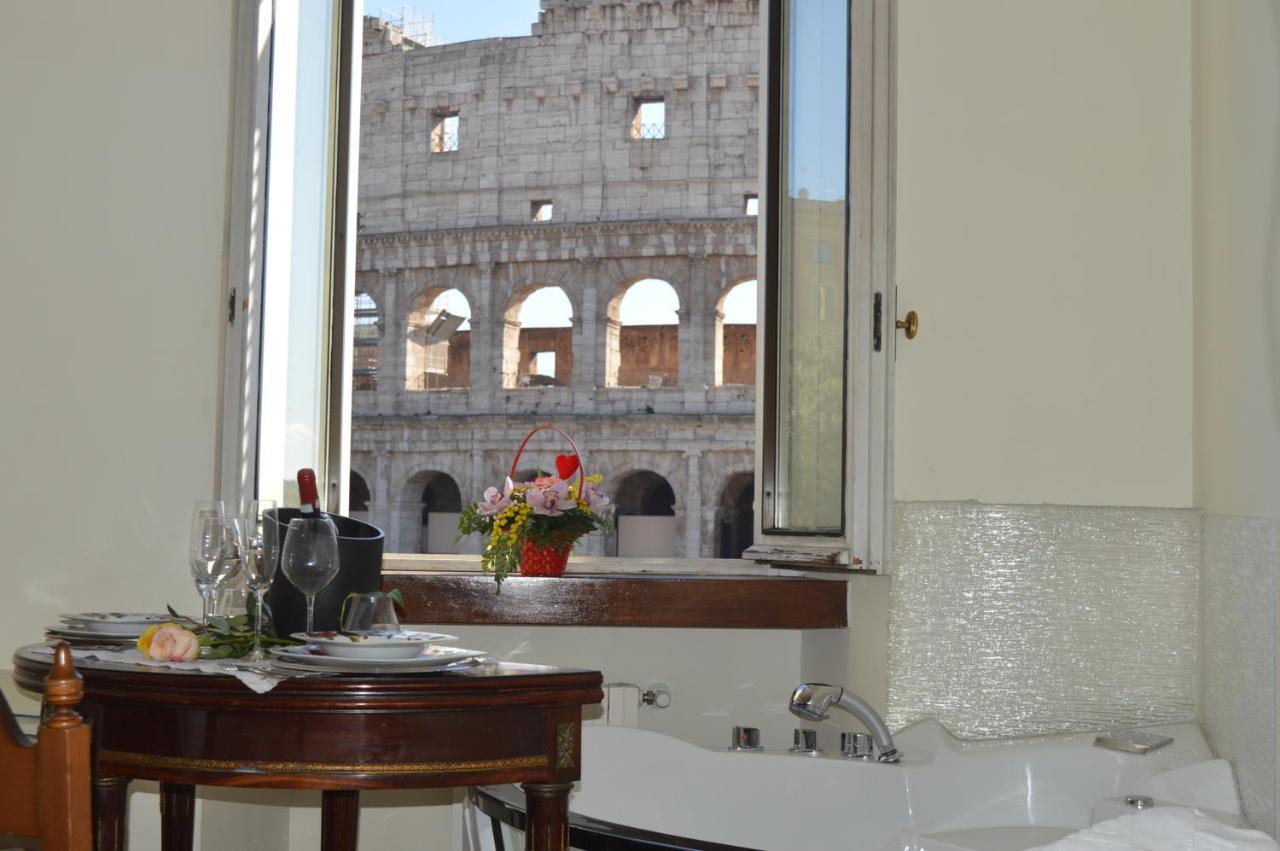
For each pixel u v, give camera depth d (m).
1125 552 2.77
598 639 3.18
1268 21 2.37
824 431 3.01
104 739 1.61
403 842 3.10
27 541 2.86
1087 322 2.87
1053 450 2.85
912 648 2.76
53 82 2.92
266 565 1.79
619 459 26.25
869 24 2.72
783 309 3.19
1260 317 2.40
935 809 2.43
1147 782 2.39
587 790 2.39
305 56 3.07
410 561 3.30
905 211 2.89
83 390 2.89
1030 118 2.90
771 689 3.22
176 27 2.96
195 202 2.95
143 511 2.89
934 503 2.79
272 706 1.54
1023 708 2.76
